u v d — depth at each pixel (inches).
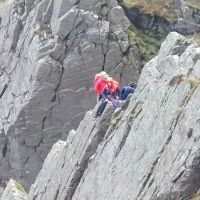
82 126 1333.7
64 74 2043.6
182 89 1052.5
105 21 2076.8
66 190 1296.8
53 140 2085.4
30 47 2107.5
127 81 2079.2
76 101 2062.0
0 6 2456.9
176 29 2181.3
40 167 2111.2
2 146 2166.6
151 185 1020.5
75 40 2055.9
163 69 1148.5
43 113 2068.2
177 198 972.6
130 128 1157.1
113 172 1143.6
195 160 962.1
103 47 2062.0
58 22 2054.6
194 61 1090.1
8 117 2149.4
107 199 1127.0
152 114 1101.7
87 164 1280.8
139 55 2111.2
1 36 2313.0
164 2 2210.9
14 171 2150.6
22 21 2217.0
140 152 1090.7
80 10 2060.8
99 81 1325.0
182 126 1007.0
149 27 2172.7
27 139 2094.0
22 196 1614.2
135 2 2187.5
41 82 2042.3
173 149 1008.9
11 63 2224.4
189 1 2207.2
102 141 1243.8
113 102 1269.7
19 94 2126.0
